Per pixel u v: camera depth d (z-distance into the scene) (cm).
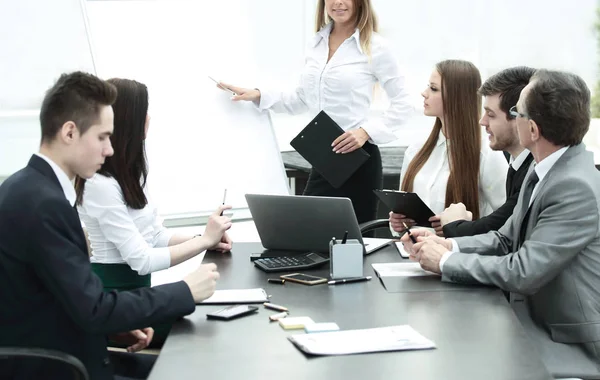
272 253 265
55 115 176
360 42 346
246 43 434
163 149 356
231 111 371
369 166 346
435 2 519
